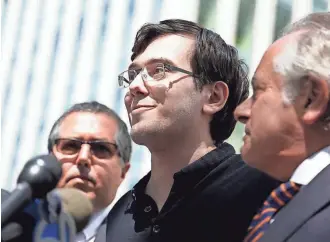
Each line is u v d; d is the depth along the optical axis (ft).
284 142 7.06
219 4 99.96
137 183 10.20
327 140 6.91
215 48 10.20
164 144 9.46
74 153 12.10
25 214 6.28
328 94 6.74
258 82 7.39
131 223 9.67
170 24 10.31
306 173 6.83
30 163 6.30
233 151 9.96
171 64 9.67
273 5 96.99
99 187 11.97
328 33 6.95
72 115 12.63
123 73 10.64
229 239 8.79
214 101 10.07
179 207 9.11
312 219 6.06
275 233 6.21
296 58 6.98
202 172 9.35
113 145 12.36
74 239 6.73
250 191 9.09
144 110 9.37
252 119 7.38
